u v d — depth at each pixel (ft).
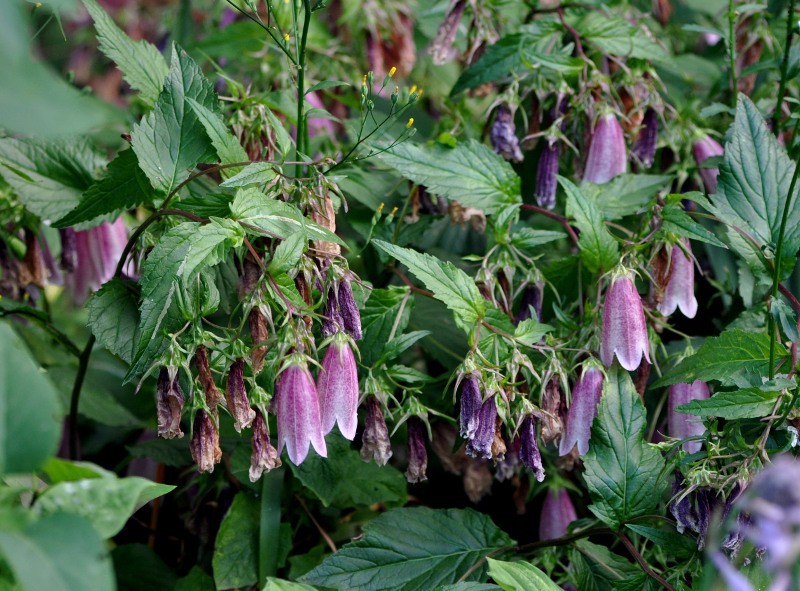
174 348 3.61
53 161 4.04
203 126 3.84
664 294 3.93
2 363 3.13
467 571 3.86
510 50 4.30
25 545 3.10
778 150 4.00
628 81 4.26
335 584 3.88
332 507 4.26
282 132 3.94
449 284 3.82
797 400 3.68
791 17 4.12
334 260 3.75
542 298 4.09
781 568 2.65
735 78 4.27
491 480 4.23
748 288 4.21
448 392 4.24
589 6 4.35
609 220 4.14
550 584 3.63
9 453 3.12
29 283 4.15
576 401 3.85
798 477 2.61
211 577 4.11
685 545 3.76
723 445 3.77
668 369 4.22
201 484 4.20
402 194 4.33
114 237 4.13
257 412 3.69
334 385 3.69
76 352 4.12
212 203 3.80
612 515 3.82
